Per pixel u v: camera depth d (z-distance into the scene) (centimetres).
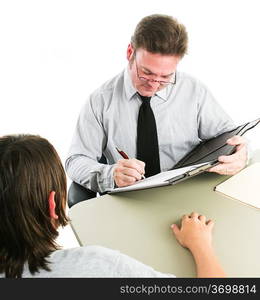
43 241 72
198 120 162
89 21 251
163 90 154
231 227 100
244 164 125
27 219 69
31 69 257
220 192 114
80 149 152
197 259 88
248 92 258
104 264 70
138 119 151
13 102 257
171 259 91
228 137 132
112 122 155
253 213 104
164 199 113
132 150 158
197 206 109
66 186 75
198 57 260
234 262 89
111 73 258
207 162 116
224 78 259
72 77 260
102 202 114
